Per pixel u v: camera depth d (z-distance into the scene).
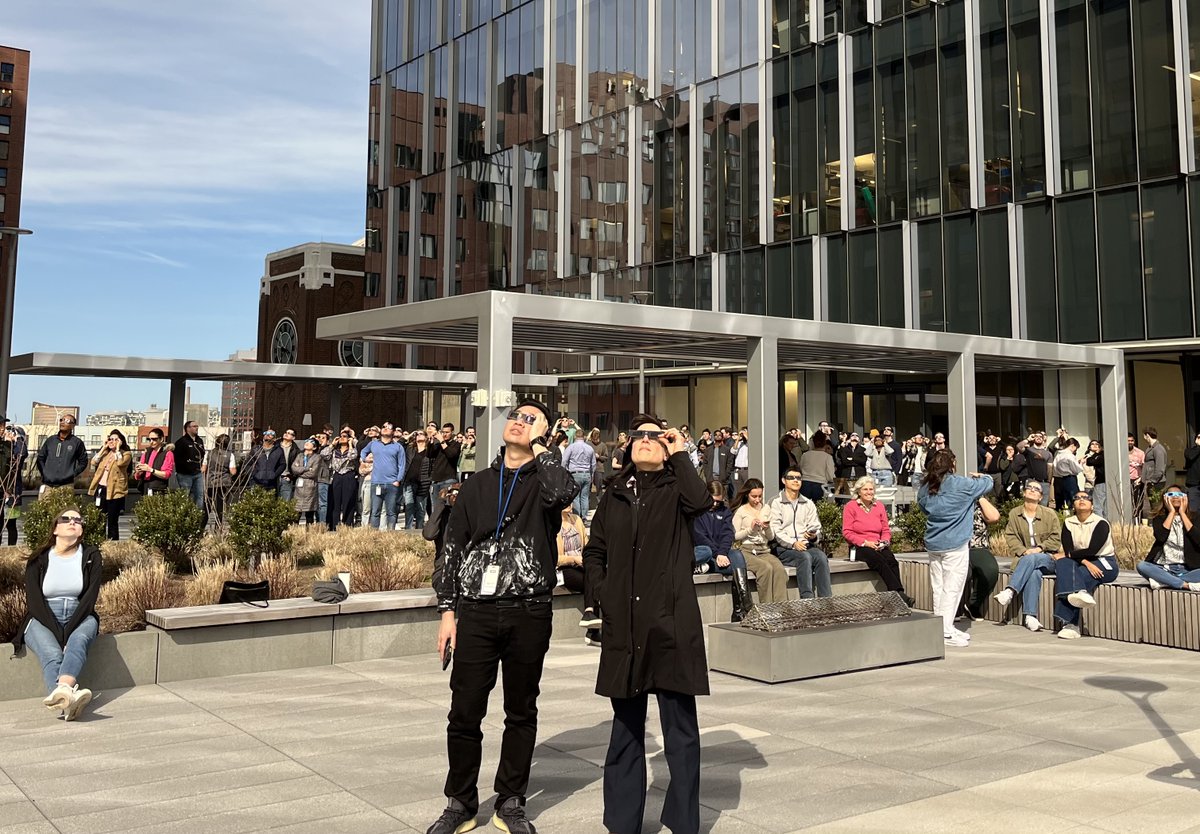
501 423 11.02
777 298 27.25
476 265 37.72
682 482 4.30
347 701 6.99
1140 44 20.72
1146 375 21.48
